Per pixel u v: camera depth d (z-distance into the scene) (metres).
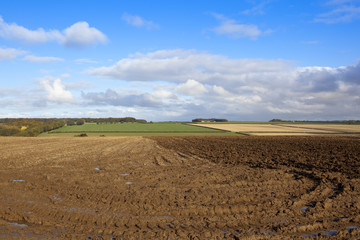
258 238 5.98
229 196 9.25
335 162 17.12
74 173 14.10
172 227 6.60
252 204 8.35
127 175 13.48
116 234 6.18
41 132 84.81
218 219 7.11
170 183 11.54
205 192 9.80
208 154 23.36
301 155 20.97
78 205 8.24
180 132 85.06
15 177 12.81
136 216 7.30
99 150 27.73
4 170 14.87
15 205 8.23
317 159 18.59
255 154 22.38
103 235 6.14
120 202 8.55
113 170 15.31
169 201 8.62
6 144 34.38
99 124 133.38
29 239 5.90
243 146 30.22
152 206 8.12
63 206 8.12
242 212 7.68
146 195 9.35
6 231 6.31
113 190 10.14
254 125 116.75
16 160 19.03
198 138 49.62
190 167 16.38
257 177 12.83
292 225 6.64
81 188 10.48
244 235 6.07
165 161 19.39
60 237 6.03
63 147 30.83
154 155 23.34
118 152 25.92
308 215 7.38
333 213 7.56
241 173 13.96
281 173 13.87
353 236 6.07
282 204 8.36
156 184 11.28
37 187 10.67
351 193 9.70
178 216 7.36
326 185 11.01
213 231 6.35
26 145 33.00
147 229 6.49
